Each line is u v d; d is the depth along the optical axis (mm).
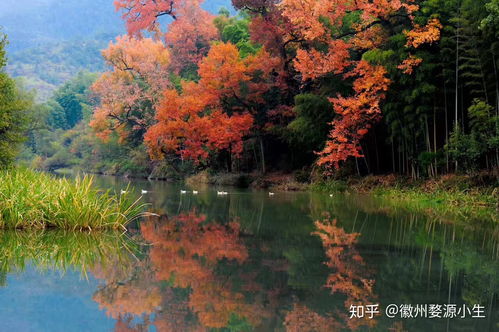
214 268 8203
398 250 9938
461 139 19297
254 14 33312
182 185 32656
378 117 23531
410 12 21672
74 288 7000
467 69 20109
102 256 9125
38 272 7895
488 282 7504
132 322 5613
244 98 33062
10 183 12211
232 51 31922
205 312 5984
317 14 24281
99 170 59906
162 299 6523
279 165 34312
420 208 17656
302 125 26969
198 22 50188
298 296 6656
